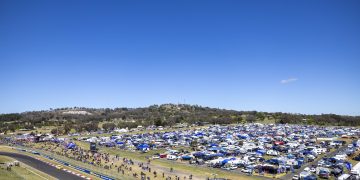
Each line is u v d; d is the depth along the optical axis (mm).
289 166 86562
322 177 77688
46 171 89312
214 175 81500
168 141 146500
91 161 107000
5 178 69750
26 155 123375
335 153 111562
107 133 199750
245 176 80125
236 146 123688
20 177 73938
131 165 98000
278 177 78688
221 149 116562
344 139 145375
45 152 130375
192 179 78125
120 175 83000
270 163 92562
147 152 124938
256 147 119625
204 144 137000
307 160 98875
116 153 124188
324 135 159000
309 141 135875
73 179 78938
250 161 97688
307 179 73625
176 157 108188
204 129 196125
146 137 164375
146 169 91062
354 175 76688
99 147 141875
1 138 183250
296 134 159500
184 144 138875
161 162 102875
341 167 85500
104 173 85500
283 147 117938
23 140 172375
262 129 188875
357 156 100688
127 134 186500
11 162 104250
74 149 135500
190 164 98562
